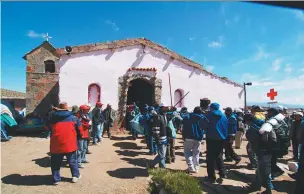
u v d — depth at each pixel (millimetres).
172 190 5008
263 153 5531
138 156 8984
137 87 17500
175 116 9945
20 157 8484
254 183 5992
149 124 7730
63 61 12719
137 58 14281
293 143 8461
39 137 12117
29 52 14797
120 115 13742
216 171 7402
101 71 13453
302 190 2111
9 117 12414
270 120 5645
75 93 12852
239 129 10328
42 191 5590
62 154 6012
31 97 14648
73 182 6164
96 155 8938
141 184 6238
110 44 13633
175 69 15125
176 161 8445
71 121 6129
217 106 6379
